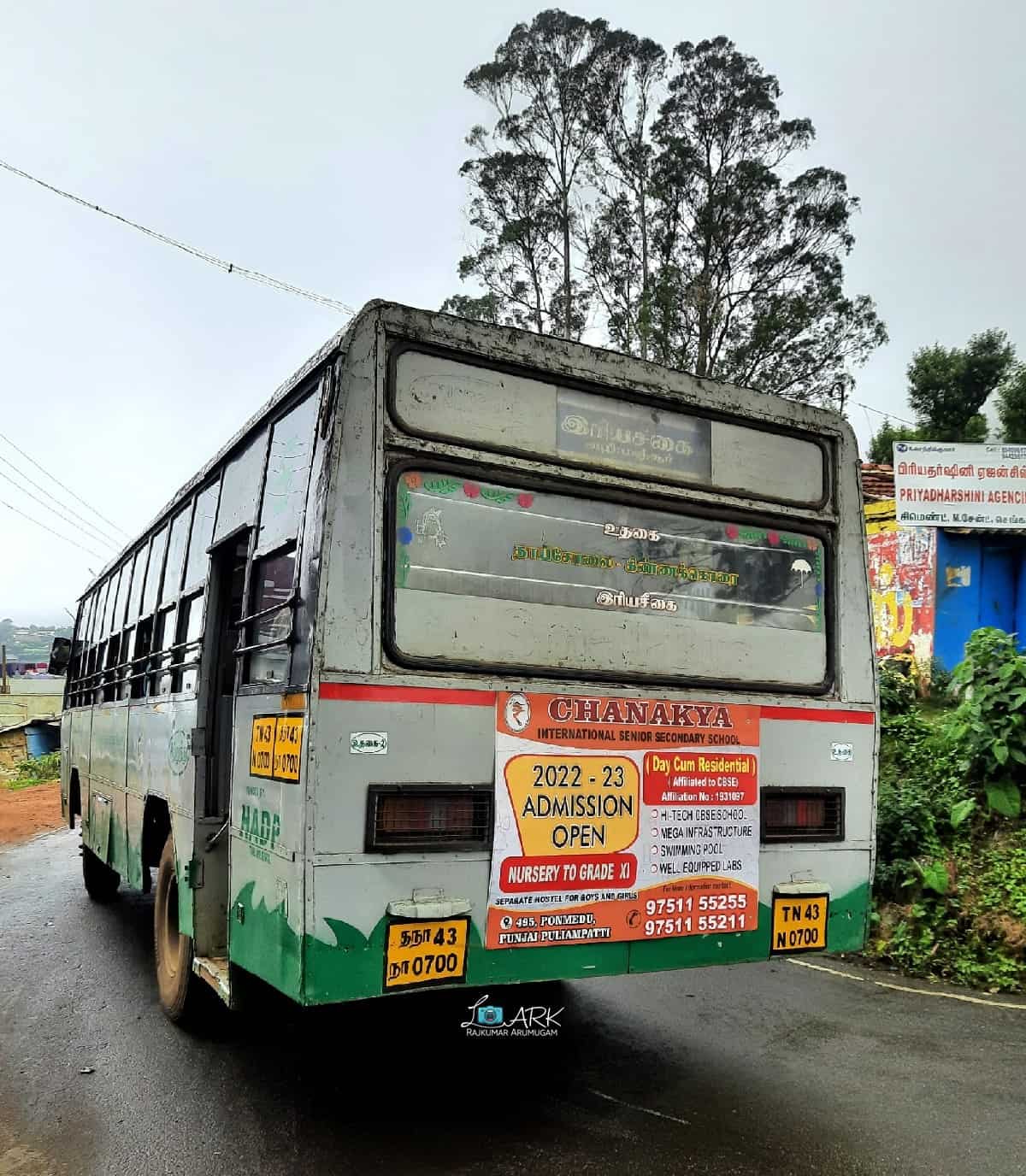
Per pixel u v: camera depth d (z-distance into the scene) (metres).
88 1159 3.97
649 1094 4.52
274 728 3.90
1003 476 13.72
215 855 5.20
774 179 27.53
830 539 4.97
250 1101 4.53
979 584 14.02
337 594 3.63
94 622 9.97
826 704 4.74
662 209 28.56
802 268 27.92
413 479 3.90
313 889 3.45
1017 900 6.71
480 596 3.95
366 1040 5.38
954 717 8.68
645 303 27.84
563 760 3.97
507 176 29.06
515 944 3.79
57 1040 5.45
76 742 10.53
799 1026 5.50
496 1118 4.27
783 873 4.50
